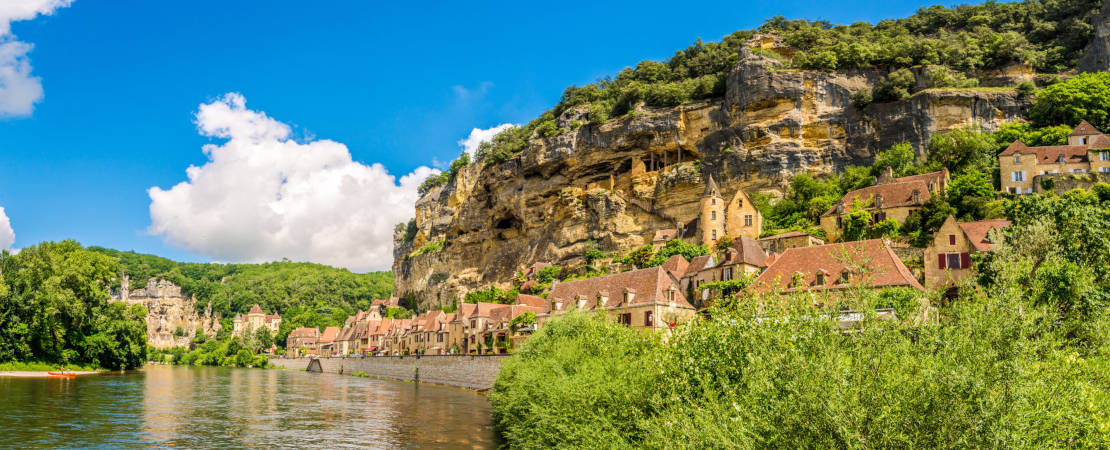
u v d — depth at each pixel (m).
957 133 96.19
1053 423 14.55
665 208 120.38
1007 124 102.25
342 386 89.00
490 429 49.22
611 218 125.44
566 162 137.25
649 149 126.69
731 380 21.53
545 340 48.88
